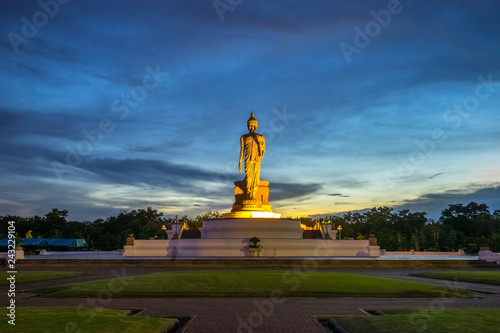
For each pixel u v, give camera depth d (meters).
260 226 58.56
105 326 13.58
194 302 20.22
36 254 70.62
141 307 18.84
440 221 127.62
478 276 31.55
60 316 15.05
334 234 68.38
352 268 43.03
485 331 12.93
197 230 69.56
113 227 128.38
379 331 13.40
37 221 107.50
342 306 19.27
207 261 44.47
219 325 15.25
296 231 61.34
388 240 96.38
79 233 98.81
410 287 24.50
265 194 67.00
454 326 13.61
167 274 29.81
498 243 83.12
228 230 59.00
